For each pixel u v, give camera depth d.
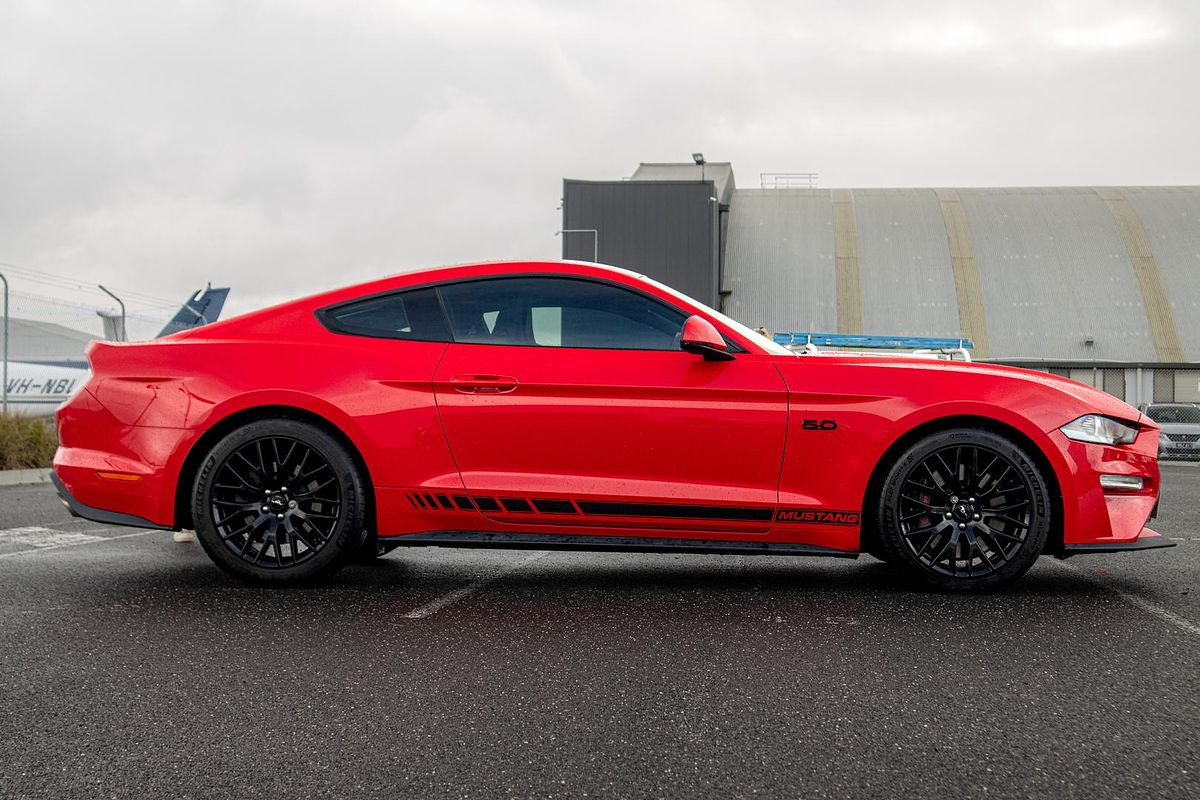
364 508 3.89
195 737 2.18
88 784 1.91
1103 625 3.31
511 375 3.83
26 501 7.96
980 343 40.91
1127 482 3.82
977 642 3.07
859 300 42.91
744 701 2.46
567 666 2.78
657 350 3.88
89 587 3.93
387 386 3.86
